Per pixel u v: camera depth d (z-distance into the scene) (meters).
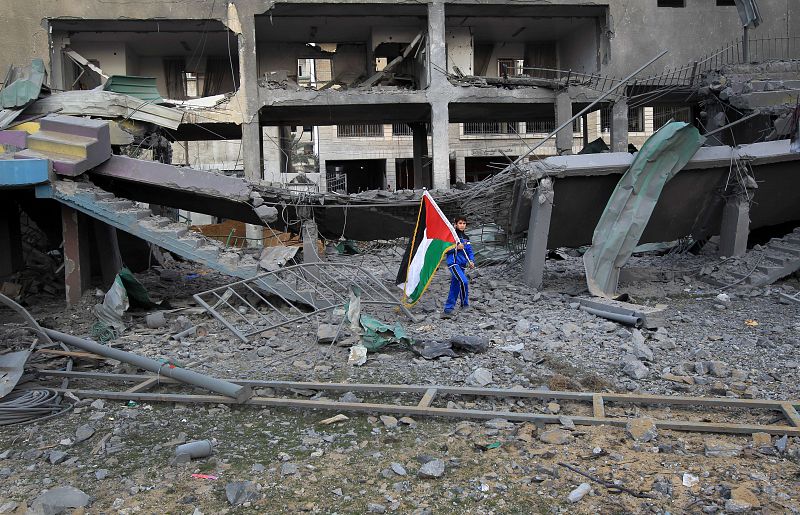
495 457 4.62
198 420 5.60
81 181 11.30
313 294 10.85
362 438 5.07
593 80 23.66
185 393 6.40
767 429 4.86
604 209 12.34
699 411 5.54
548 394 5.79
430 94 22.75
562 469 4.38
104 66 24.66
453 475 4.36
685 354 7.48
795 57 24.34
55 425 5.53
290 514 3.88
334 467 4.52
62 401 6.13
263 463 4.63
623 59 23.73
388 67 24.17
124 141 15.27
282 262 11.69
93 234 13.14
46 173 10.73
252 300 11.37
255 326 9.59
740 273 12.28
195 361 7.69
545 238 11.92
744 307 10.35
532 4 23.28
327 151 35.22
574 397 5.75
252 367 7.44
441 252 9.70
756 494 3.94
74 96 16.17
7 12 20.94
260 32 25.56
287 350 8.20
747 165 12.62
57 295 12.82
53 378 6.84
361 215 12.80
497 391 5.89
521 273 13.02
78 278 11.41
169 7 21.69
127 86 17.95
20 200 12.96
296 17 23.62
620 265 11.56
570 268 15.12
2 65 20.94
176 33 23.81
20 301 11.91
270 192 12.36
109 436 5.19
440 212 9.78
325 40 27.17
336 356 7.78
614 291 11.52
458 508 3.91
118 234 15.09
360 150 35.44
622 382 6.49
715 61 24.06
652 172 11.61
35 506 3.87
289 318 10.08
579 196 12.20
